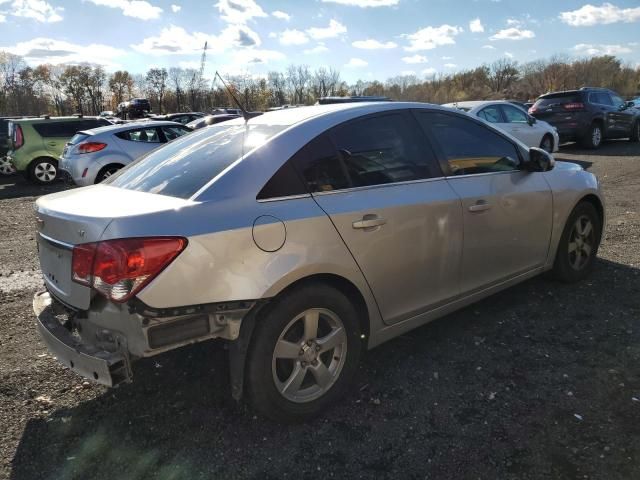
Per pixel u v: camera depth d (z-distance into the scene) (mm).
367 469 2564
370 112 3373
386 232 3146
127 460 2684
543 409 2961
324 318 2982
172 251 2453
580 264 4781
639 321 3984
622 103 16656
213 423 2963
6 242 7309
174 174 3043
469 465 2557
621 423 2809
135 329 2459
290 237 2766
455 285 3643
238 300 2602
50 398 3252
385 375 3393
